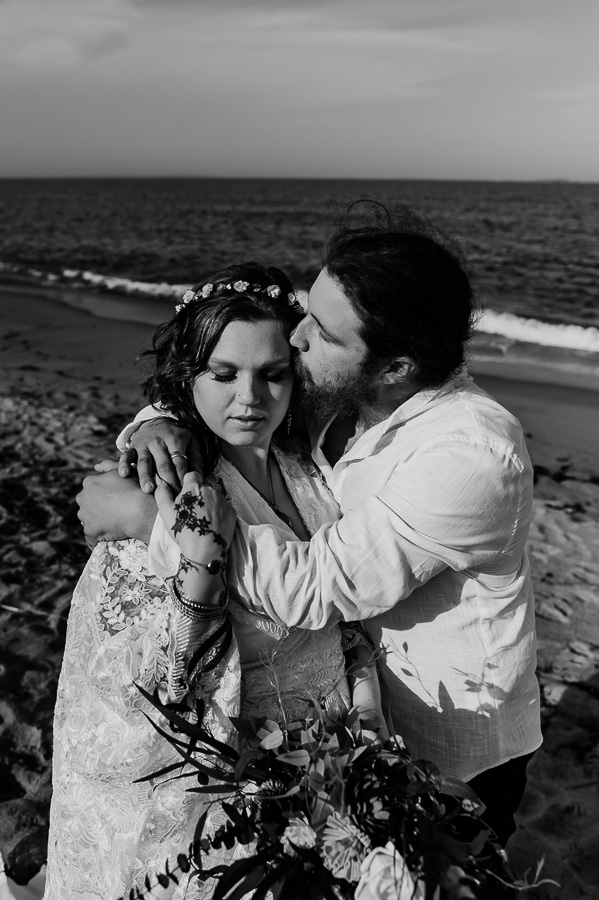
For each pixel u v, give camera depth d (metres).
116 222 46.62
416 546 1.75
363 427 2.07
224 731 1.72
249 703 1.81
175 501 1.69
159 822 1.74
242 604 1.74
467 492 1.74
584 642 4.52
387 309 1.75
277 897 1.53
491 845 1.70
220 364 1.77
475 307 2.02
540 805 3.35
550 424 8.99
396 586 1.74
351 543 1.72
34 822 3.05
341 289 1.78
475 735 1.97
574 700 4.00
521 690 2.02
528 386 10.59
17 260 25.69
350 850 1.49
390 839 1.50
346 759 1.54
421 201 71.81
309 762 1.56
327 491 2.09
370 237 1.83
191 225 44.28
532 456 7.96
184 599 1.61
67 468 6.76
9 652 4.12
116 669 1.71
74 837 1.85
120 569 1.77
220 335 1.77
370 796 1.54
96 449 7.30
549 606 4.92
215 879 1.76
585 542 5.80
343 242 1.85
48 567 4.99
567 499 6.70
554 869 3.01
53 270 22.95
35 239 34.44
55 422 8.20
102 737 1.74
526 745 2.06
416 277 1.75
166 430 1.87
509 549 1.89
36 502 5.97
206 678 1.70
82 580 1.86
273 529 1.73
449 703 1.97
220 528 1.63
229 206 67.81
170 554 1.68
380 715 1.90
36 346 12.84
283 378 1.87
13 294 18.94
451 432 1.83
